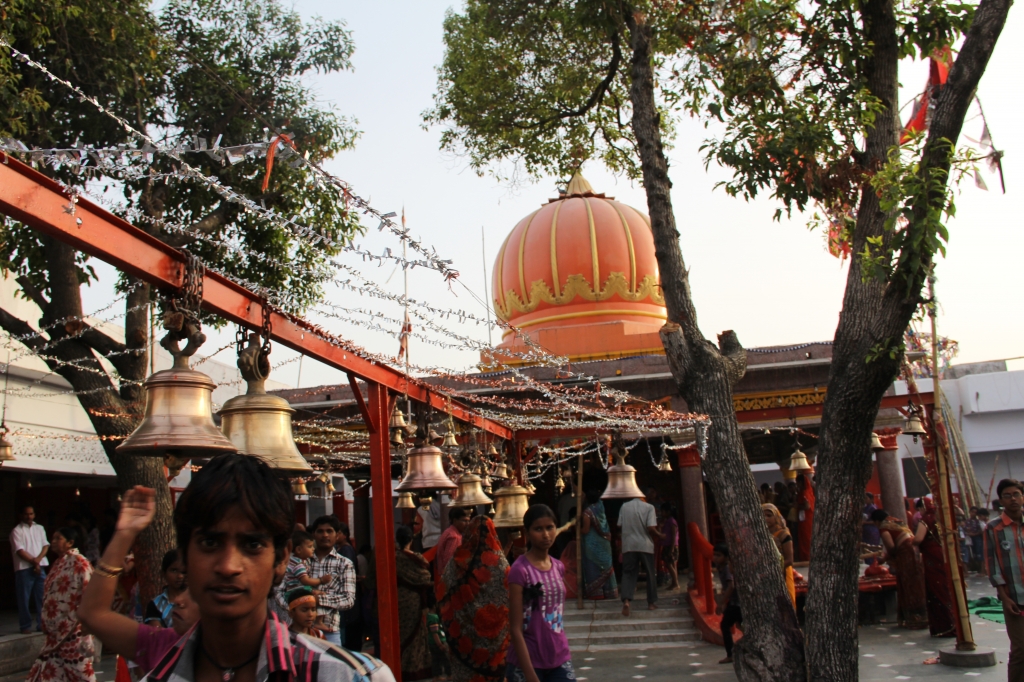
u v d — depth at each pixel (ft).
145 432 14.35
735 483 25.75
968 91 22.88
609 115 41.16
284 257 47.47
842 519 23.95
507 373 53.01
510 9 39.75
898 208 22.07
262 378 17.99
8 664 39.40
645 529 43.32
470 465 34.17
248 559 7.75
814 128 25.62
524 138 42.52
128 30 39.93
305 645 7.80
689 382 27.22
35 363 52.19
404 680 31.76
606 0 29.58
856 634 23.66
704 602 40.93
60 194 14.07
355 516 66.39
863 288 24.73
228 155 15.47
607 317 65.10
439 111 44.19
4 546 57.67
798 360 50.11
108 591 9.95
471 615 25.14
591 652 37.76
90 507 65.26
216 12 48.70
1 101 35.14
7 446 40.65
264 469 8.13
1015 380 99.14
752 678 24.35
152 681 7.91
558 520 59.57
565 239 65.77
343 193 16.61
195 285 16.10
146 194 40.91
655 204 28.66
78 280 42.75
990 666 31.14
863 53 26.73
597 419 38.81
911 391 38.60
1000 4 22.93
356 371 24.80
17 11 33.58
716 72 31.04
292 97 49.62
